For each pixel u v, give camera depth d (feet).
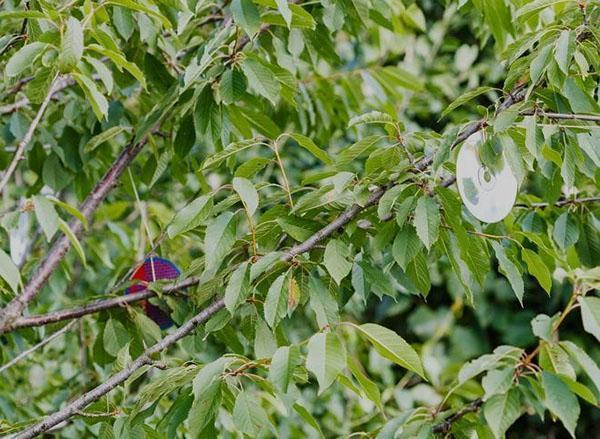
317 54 8.77
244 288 5.86
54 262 8.14
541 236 7.43
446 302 17.02
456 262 6.12
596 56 6.01
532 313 16.37
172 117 8.39
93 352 8.16
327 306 5.91
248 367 5.64
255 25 6.43
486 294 16.53
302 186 6.56
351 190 6.25
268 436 12.50
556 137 6.40
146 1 7.14
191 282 7.39
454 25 16.44
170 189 13.30
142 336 7.61
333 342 5.18
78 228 8.34
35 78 6.73
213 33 8.36
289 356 5.20
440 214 6.14
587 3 5.97
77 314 7.70
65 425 8.91
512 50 6.63
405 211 5.78
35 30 6.79
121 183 9.32
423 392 15.20
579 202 7.63
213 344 9.37
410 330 17.25
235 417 5.41
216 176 14.71
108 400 6.21
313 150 6.56
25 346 9.48
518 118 6.09
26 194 9.63
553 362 6.02
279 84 6.88
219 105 7.18
